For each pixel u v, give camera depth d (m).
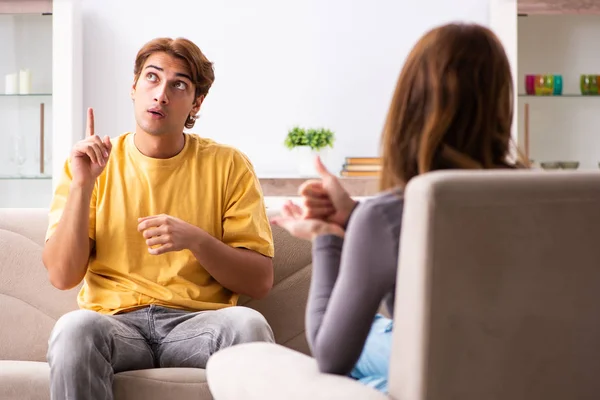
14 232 2.63
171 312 2.40
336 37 5.27
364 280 1.31
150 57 2.53
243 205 2.54
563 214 1.24
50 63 5.05
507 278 1.20
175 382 2.17
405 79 1.40
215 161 2.56
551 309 1.24
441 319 1.17
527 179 1.21
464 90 1.36
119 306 2.41
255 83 5.26
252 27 5.26
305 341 2.65
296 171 5.26
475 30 1.38
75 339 2.10
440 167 1.37
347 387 1.26
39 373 2.25
